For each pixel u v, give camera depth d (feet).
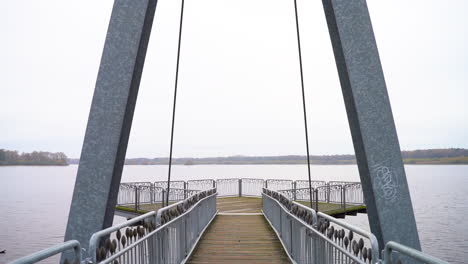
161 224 18.04
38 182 368.68
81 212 14.82
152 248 16.38
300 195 61.21
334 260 14.25
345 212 54.49
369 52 15.30
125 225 13.08
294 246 22.93
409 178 372.38
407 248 8.55
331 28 17.03
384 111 15.07
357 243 11.96
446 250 72.18
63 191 239.50
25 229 99.09
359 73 15.28
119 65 15.44
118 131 15.28
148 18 16.56
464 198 157.48
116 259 11.91
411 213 14.62
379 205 14.70
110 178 15.08
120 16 15.60
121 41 15.53
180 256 22.56
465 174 490.08
